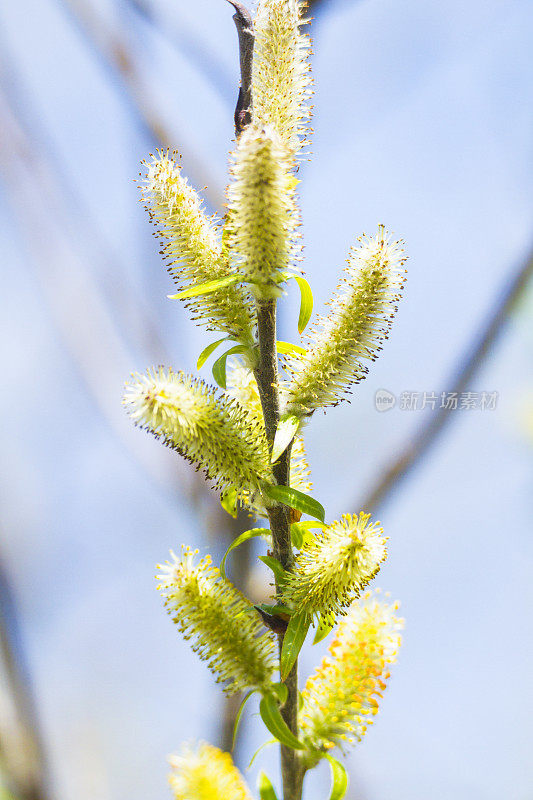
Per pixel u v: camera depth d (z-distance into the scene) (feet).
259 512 2.02
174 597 2.03
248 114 1.99
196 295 1.98
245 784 2.01
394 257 2.03
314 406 2.03
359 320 2.02
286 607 1.99
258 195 1.95
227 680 2.03
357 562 1.98
